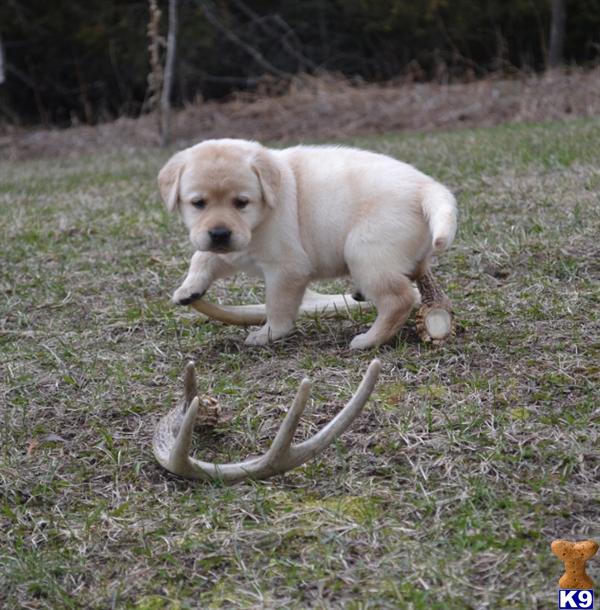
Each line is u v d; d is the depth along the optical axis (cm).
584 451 543
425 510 505
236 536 493
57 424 629
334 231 697
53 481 563
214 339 752
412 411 599
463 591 443
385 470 545
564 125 1822
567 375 637
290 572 465
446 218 647
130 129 2500
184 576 471
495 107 2331
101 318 813
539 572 452
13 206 1365
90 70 2944
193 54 2842
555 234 920
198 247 672
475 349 686
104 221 1176
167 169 701
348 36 3058
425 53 2948
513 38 2998
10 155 2416
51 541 510
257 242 702
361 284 694
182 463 541
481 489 512
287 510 514
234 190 674
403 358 679
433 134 2036
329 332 745
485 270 856
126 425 622
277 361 695
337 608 438
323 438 539
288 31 2977
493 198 1125
